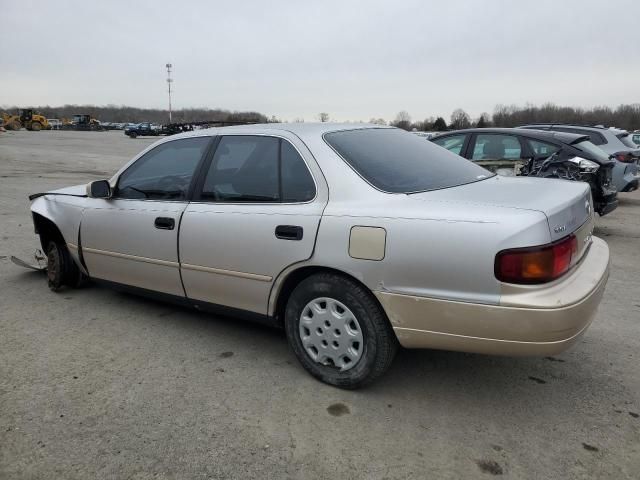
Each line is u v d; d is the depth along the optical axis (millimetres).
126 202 4008
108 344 3717
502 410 2895
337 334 3018
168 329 3994
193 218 3512
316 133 3268
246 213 3256
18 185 12562
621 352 3600
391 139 3592
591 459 2480
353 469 2408
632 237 7445
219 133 3643
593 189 7102
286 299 3309
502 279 2447
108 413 2832
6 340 3771
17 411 2844
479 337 2561
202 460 2461
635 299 4699
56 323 4102
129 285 4121
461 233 2527
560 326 2434
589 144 7527
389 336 2871
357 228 2791
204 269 3492
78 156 22875
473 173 3523
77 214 4355
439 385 3166
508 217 2480
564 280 2594
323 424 2752
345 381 3033
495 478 2354
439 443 2600
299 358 3223
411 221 2652
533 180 3453
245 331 3957
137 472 2379
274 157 3273
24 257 5988
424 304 2645
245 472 2385
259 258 3188
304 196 3074
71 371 3307
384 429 2713
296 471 2395
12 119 65000
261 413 2850
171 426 2723
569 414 2855
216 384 3158
